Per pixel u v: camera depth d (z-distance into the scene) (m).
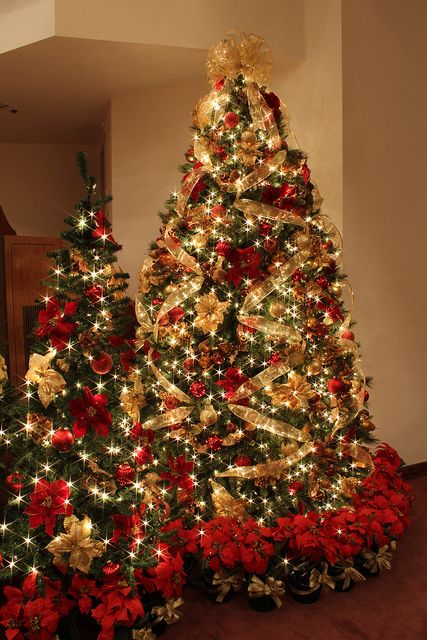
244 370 2.27
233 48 2.29
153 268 2.48
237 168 2.23
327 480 2.45
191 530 2.25
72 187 5.56
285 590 2.25
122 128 4.02
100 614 1.79
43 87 3.81
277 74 3.35
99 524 1.84
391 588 2.29
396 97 3.27
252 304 2.18
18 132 5.00
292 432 2.25
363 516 2.36
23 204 5.45
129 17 3.03
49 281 1.84
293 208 2.29
